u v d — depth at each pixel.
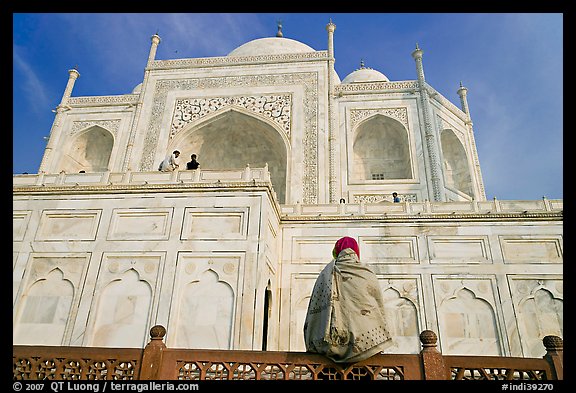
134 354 4.96
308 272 13.58
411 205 14.44
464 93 28.59
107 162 26.17
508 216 13.60
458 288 12.95
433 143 22.62
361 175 24.55
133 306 10.66
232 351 4.86
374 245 13.75
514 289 12.76
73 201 12.24
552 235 13.23
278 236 14.03
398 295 13.06
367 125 24.36
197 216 11.57
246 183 11.71
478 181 25.73
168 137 23.83
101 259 11.34
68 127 25.53
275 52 28.97
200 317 10.32
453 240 13.58
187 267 10.95
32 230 11.97
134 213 11.82
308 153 22.28
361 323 4.48
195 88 25.09
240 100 24.30
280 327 12.88
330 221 14.19
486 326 12.39
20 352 5.05
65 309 10.87
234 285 10.58
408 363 4.54
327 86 24.08
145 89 25.34
